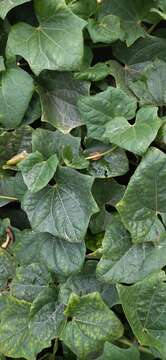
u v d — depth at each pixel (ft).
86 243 2.70
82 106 2.63
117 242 2.56
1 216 2.89
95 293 2.52
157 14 2.78
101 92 2.64
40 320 2.63
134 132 2.50
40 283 2.70
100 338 2.53
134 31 2.78
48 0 2.58
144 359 2.60
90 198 2.49
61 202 2.55
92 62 2.87
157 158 2.45
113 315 2.53
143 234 2.52
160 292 2.49
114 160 2.68
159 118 2.59
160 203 2.52
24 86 2.62
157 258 2.52
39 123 2.82
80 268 2.58
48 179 2.49
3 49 2.72
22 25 2.65
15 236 2.77
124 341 2.65
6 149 2.75
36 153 2.57
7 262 2.77
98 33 2.67
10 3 2.52
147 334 2.50
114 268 2.54
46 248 2.64
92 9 2.70
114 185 2.72
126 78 2.83
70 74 2.71
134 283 2.53
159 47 2.84
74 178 2.52
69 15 2.58
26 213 2.68
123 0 2.76
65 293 2.63
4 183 2.77
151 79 2.77
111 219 2.71
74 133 2.77
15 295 2.70
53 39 2.59
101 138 2.62
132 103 2.63
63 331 2.56
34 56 2.59
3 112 2.64
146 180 2.47
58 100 2.76
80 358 2.57
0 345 2.64
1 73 2.64
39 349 2.61
